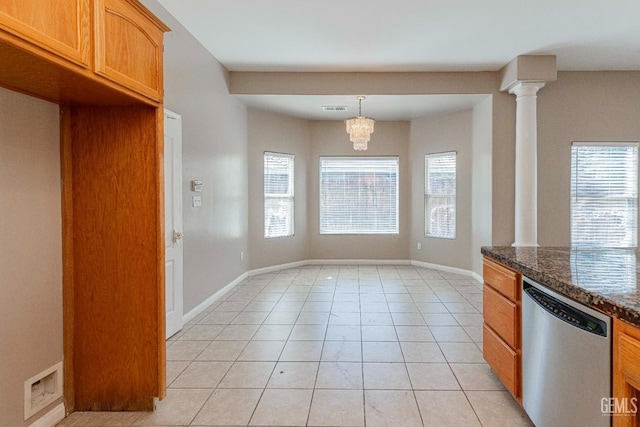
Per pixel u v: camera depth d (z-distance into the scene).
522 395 1.97
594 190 4.96
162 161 2.12
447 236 6.09
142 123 2.07
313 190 6.72
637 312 1.11
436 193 6.24
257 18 3.46
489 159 5.01
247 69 4.84
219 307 4.12
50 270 1.98
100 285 2.12
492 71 4.90
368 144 6.65
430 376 2.52
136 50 1.86
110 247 2.11
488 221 5.05
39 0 1.30
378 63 4.65
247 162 5.64
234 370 2.62
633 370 1.14
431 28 3.71
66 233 2.07
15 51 1.27
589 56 4.43
